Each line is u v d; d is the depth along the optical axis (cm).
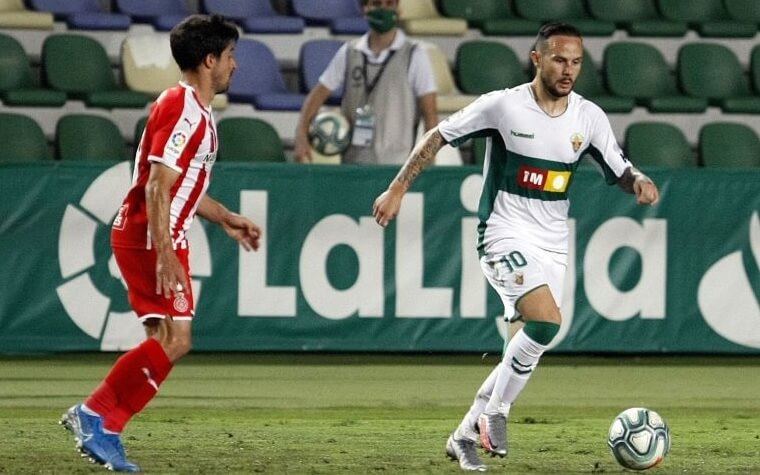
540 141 2112
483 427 2069
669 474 2109
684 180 3775
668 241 3778
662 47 5047
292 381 3447
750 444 2494
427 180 3706
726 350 3816
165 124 1972
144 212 2022
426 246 3716
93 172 3616
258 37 4744
